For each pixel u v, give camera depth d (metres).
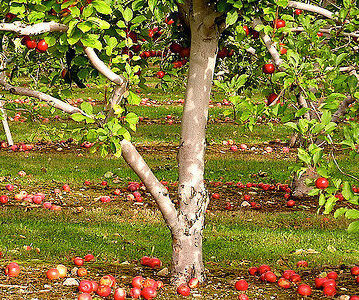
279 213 15.33
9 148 23.53
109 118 7.37
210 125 32.50
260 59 10.20
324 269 10.42
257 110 7.13
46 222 13.35
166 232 13.16
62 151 23.48
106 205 15.66
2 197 15.02
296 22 10.83
